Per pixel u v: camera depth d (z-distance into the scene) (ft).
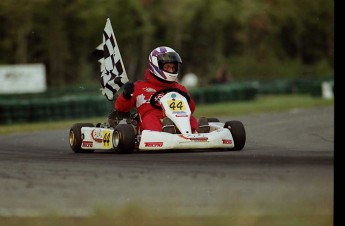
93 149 112.47
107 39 116.37
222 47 597.93
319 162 84.84
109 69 116.16
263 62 609.83
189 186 71.20
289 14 627.05
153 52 105.81
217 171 79.25
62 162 93.35
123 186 72.23
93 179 76.95
